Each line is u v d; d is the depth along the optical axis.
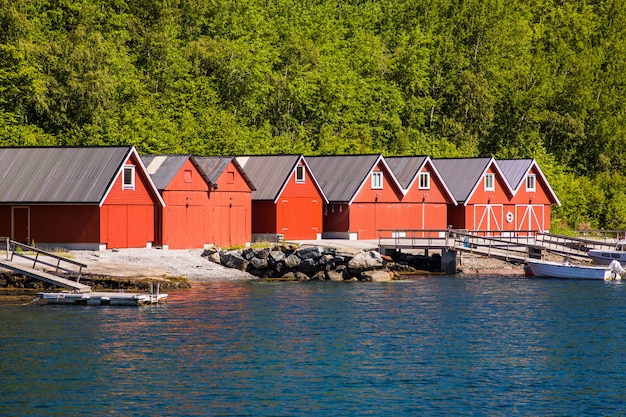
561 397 40.50
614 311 62.94
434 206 109.75
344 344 50.03
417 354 47.88
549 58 194.38
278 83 153.75
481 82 182.88
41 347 48.25
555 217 142.00
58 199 79.62
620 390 41.62
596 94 190.25
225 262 82.94
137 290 68.88
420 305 64.69
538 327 56.12
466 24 189.62
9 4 119.88
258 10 172.75
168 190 85.06
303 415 37.66
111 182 79.88
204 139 130.38
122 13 149.75
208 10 161.88
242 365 45.09
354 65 173.25
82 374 43.03
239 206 93.00
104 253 78.75
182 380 42.25
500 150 178.88
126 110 128.62
